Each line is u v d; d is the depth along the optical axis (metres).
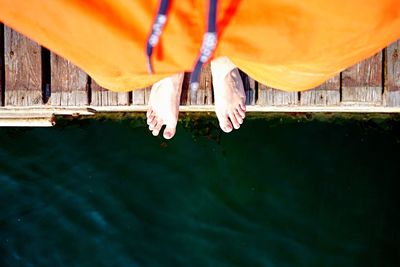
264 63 1.90
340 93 3.19
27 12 1.59
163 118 3.25
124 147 4.12
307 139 4.02
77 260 4.06
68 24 1.56
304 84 2.57
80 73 3.26
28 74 3.27
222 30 1.53
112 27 1.52
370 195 4.00
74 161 4.15
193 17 1.48
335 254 3.95
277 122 3.99
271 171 4.05
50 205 4.13
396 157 3.98
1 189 4.15
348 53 1.79
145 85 2.61
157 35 1.51
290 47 1.62
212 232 4.01
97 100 3.28
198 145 4.06
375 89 3.17
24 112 3.66
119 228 4.07
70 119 4.06
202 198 4.05
